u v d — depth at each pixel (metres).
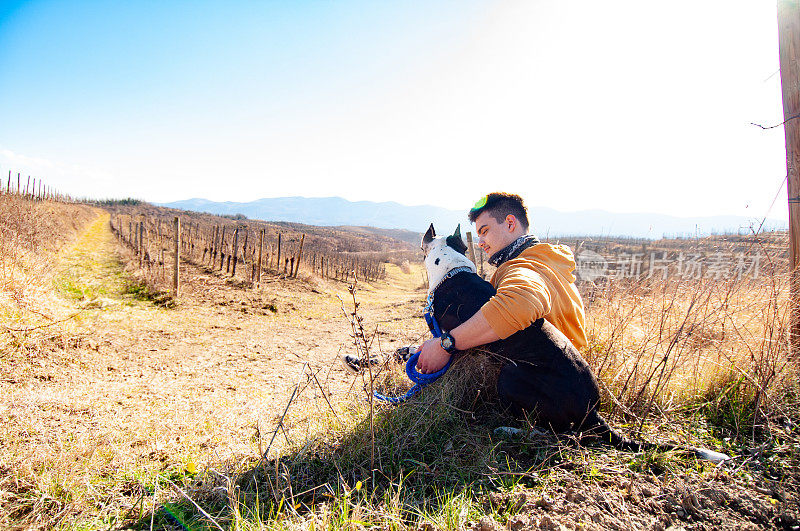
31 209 18.67
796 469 1.74
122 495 1.76
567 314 2.26
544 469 1.75
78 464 1.96
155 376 4.50
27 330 4.84
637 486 1.64
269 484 1.68
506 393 2.08
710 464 1.82
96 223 49.16
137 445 2.27
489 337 1.89
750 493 1.61
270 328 8.88
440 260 2.36
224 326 8.59
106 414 2.88
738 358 2.48
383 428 2.03
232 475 1.80
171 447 2.21
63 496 1.73
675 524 1.43
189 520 1.55
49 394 3.28
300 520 1.45
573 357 2.02
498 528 1.36
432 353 2.15
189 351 6.07
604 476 1.70
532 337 2.00
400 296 22.50
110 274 12.97
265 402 3.28
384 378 2.74
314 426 2.23
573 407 1.95
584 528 1.36
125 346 5.88
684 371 2.59
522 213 2.48
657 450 1.92
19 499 1.71
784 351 2.50
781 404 2.27
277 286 15.41
